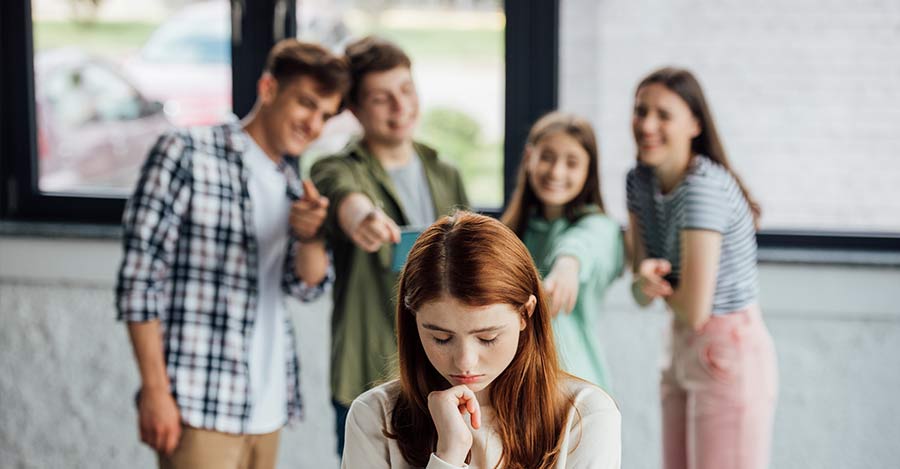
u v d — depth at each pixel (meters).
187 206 2.47
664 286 2.46
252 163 2.55
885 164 3.24
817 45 3.22
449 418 1.53
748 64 3.25
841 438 3.27
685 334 2.53
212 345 2.49
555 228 2.54
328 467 3.52
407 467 1.63
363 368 2.66
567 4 3.30
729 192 2.47
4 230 3.51
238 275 2.52
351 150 2.73
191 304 2.48
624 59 3.29
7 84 3.59
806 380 3.26
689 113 2.51
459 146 3.41
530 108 3.35
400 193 2.74
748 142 3.28
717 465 2.49
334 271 2.72
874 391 3.24
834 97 3.24
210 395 2.48
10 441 3.64
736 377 2.47
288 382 2.66
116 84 3.57
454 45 3.38
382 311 2.66
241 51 3.46
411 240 2.55
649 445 3.36
